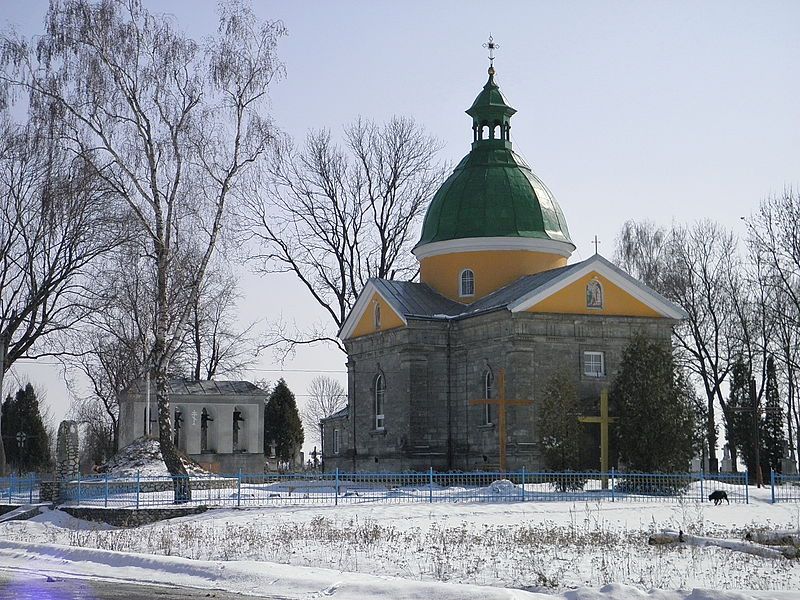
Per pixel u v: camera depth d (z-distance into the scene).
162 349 42.16
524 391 48.34
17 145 47.16
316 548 26.38
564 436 45.44
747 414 61.78
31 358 59.66
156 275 44.16
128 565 23.34
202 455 66.56
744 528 33.06
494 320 50.22
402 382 52.94
